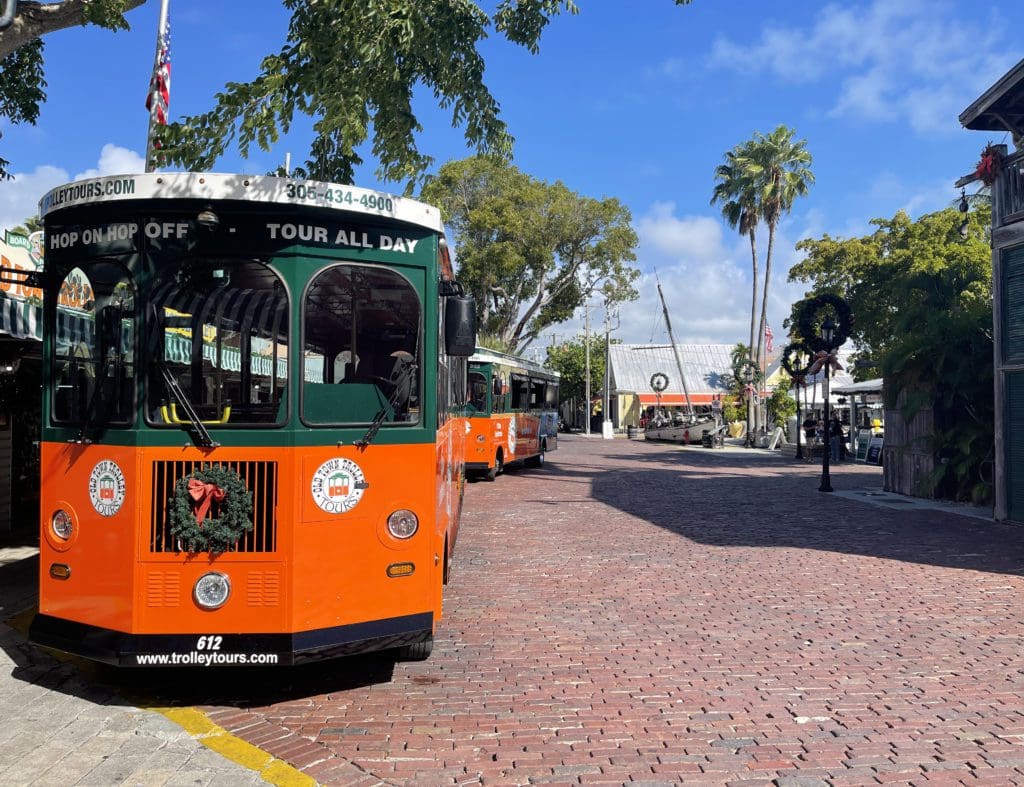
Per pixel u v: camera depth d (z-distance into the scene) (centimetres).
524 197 3862
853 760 441
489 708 517
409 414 525
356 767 429
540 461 2662
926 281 2169
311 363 494
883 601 802
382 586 509
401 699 531
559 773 425
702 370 6525
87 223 504
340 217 502
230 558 477
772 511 1492
